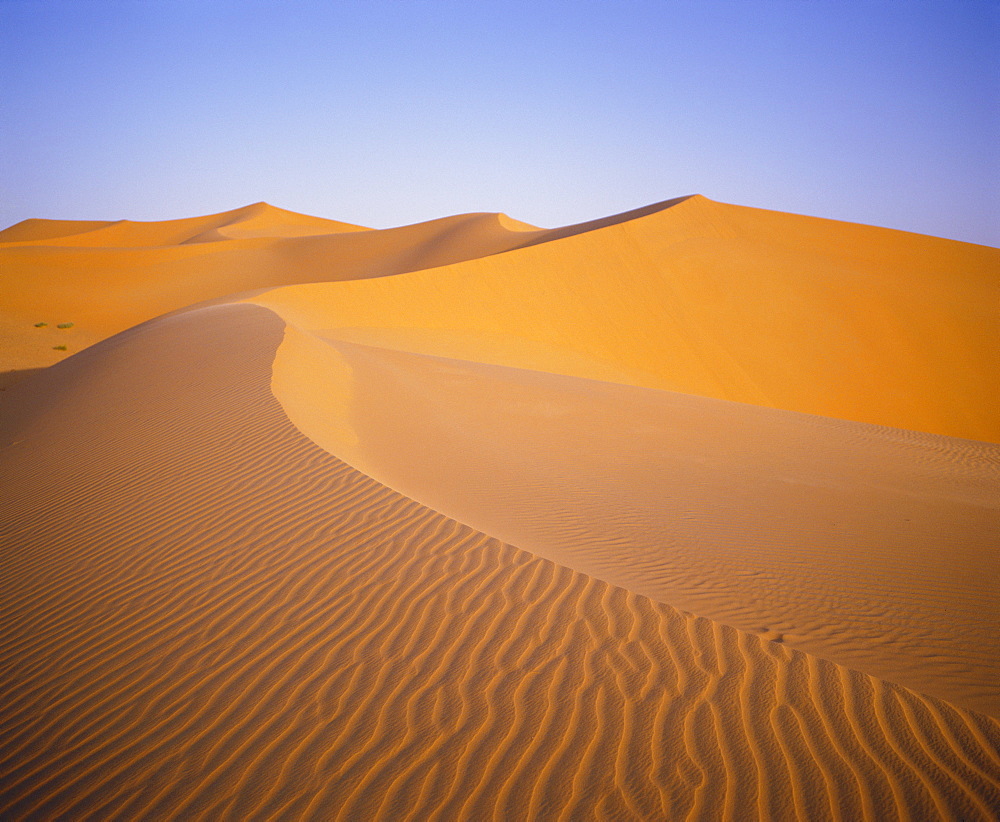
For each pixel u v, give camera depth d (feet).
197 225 315.17
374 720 12.41
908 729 11.46
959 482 43.47
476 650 13.99
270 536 19.71
